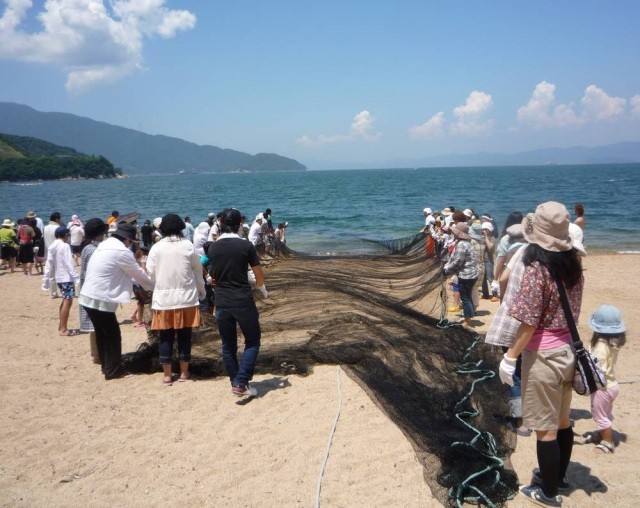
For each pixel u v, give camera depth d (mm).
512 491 4148
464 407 5465
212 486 4359
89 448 5004
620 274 15102
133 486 4383
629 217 34875
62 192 103125
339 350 6961
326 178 181875
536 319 3590
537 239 3684
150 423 5500
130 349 8047
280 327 8227
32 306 11664
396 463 4633
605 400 4719
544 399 3719
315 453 4824
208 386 6473
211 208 54844
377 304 9102
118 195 86812
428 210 16469
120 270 6617
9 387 6535
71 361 7559
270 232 16891
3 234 16781
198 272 6555
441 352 6949
